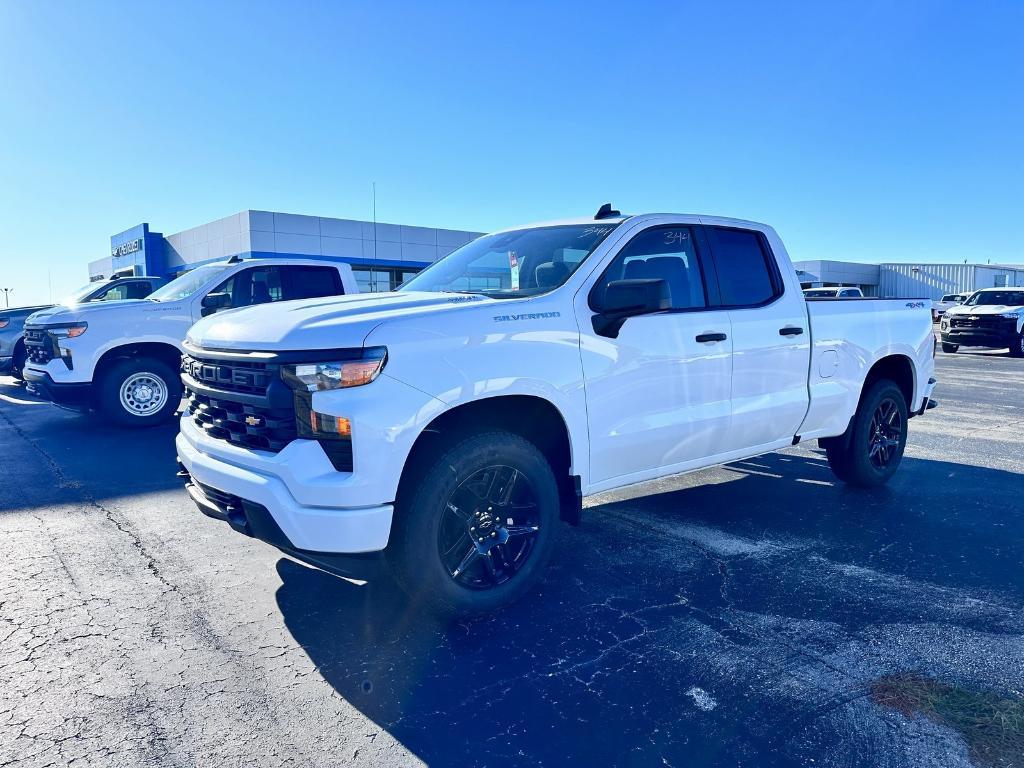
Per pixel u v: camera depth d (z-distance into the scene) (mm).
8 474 6148
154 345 8383
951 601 3598
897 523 4867
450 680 2857
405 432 2947
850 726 2525
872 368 5602
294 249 28516
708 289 4363
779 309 4672
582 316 3627
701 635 3225
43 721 2564
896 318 5633
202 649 3102
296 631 3275
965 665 2951
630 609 3508
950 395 11594
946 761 2330
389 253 31406
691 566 4070
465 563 3289
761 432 4602
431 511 3102
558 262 3902
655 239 4145
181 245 33031
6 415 9664
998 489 5746
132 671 2916
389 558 3139
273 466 2959
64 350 7848
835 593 3693
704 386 4176
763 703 2674
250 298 8688
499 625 3342
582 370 3574
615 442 3750
